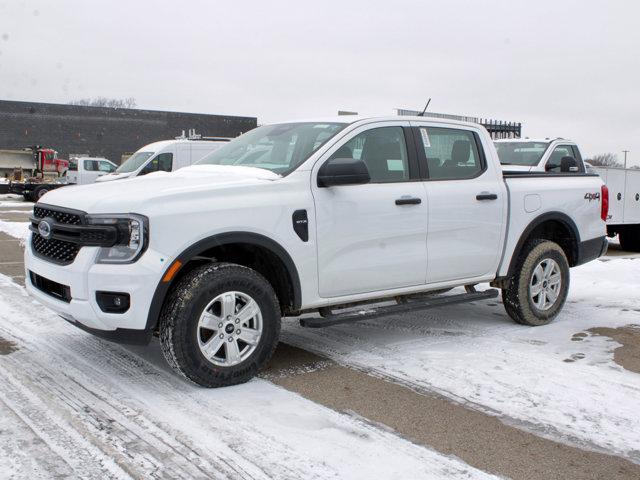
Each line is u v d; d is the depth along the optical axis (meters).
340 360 5.06
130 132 51.34
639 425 3.92
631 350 5.43
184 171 5.27
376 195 5.03
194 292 4.18
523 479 3.23
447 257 5.48
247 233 4.41
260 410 3.98
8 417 3.75
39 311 6.34
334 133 5.03
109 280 4.03
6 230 14.37
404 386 4.48
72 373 4.55
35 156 34.12
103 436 3.54
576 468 3.36
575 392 4.43
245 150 5.43
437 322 6.38
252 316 4.45
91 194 4.39
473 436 3.71
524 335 5.88
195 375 4.23
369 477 3.19
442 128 5.66
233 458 3.34
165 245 4.11
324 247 4.78
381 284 5.13
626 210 12.80
